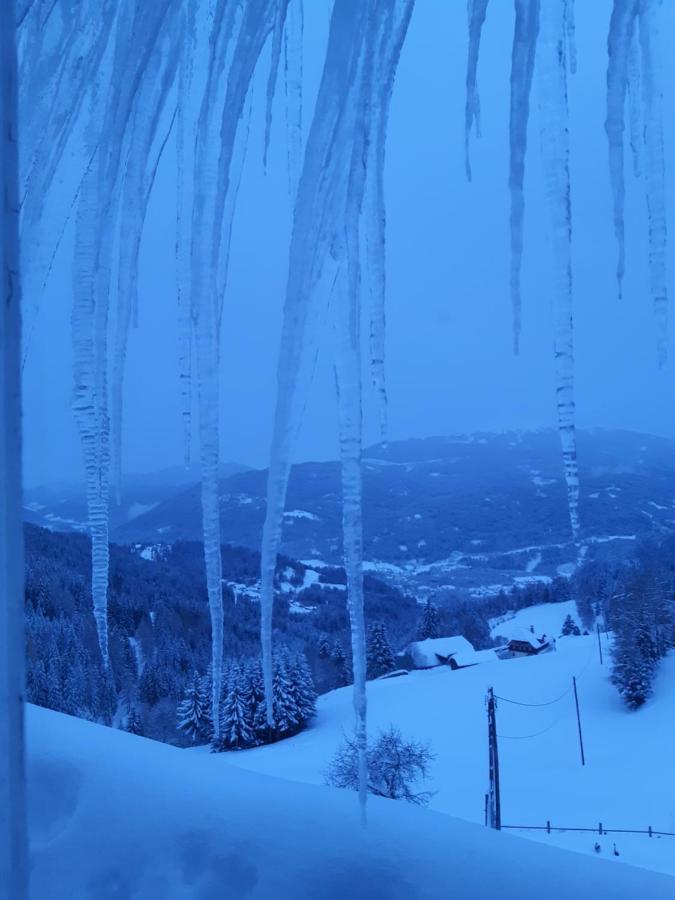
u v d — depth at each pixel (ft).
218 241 4.88
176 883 5.12
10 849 2.90
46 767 6.72
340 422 4.06
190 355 5.36
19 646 3.00
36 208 5.25
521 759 66.23
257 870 5.11
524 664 100.07
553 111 4.07
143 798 6.10
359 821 5.68
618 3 4.29
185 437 5.22
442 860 5.13
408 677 101.96
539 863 5.09
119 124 5.20
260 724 66.03
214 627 4.48
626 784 55.01
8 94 3.06
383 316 4.52
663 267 4.05
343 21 4.32
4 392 2.97
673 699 72.84
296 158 5.46
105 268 5.21
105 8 5.29
